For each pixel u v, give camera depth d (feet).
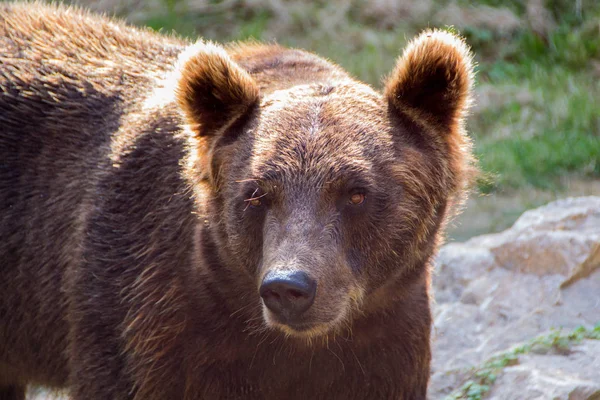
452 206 31.01
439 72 28.99
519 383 36.86
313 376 30.58
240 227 28.07
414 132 29.30
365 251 27.84
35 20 37.88
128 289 31.12
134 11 105.60
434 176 29.22
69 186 33.63
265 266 26.40
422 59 28.78
